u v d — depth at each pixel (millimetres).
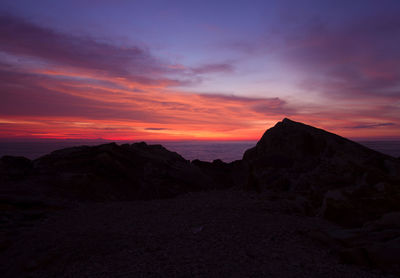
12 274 3885
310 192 9039
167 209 7645
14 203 7699
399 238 4336
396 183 8203
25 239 5031
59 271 3814
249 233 5461
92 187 9875
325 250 4730
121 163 11828
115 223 6219
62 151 12492
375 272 3869
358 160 10281
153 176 11891
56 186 9562
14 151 110125
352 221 6234
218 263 4023
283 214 7137
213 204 8219
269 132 13578
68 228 5809
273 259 4234
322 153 11672
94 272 3727
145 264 3959
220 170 14625
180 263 4004
